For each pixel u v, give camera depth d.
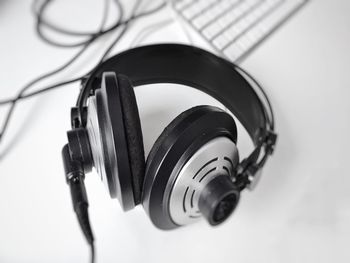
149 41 0.58
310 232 0.40
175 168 0.32
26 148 0.46
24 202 0.42
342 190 0.43
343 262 0.38
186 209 0.36
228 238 0.39
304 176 0.44
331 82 0.53
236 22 0.58
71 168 0.34
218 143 0.33
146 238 0.39
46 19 0.60
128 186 0.32
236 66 0.46
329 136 0.47
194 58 0.47
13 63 0.55
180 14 0.59
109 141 0.30
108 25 0.60
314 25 0.60
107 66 0.45
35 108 0.50
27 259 0.38
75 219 0.41
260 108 0.41
